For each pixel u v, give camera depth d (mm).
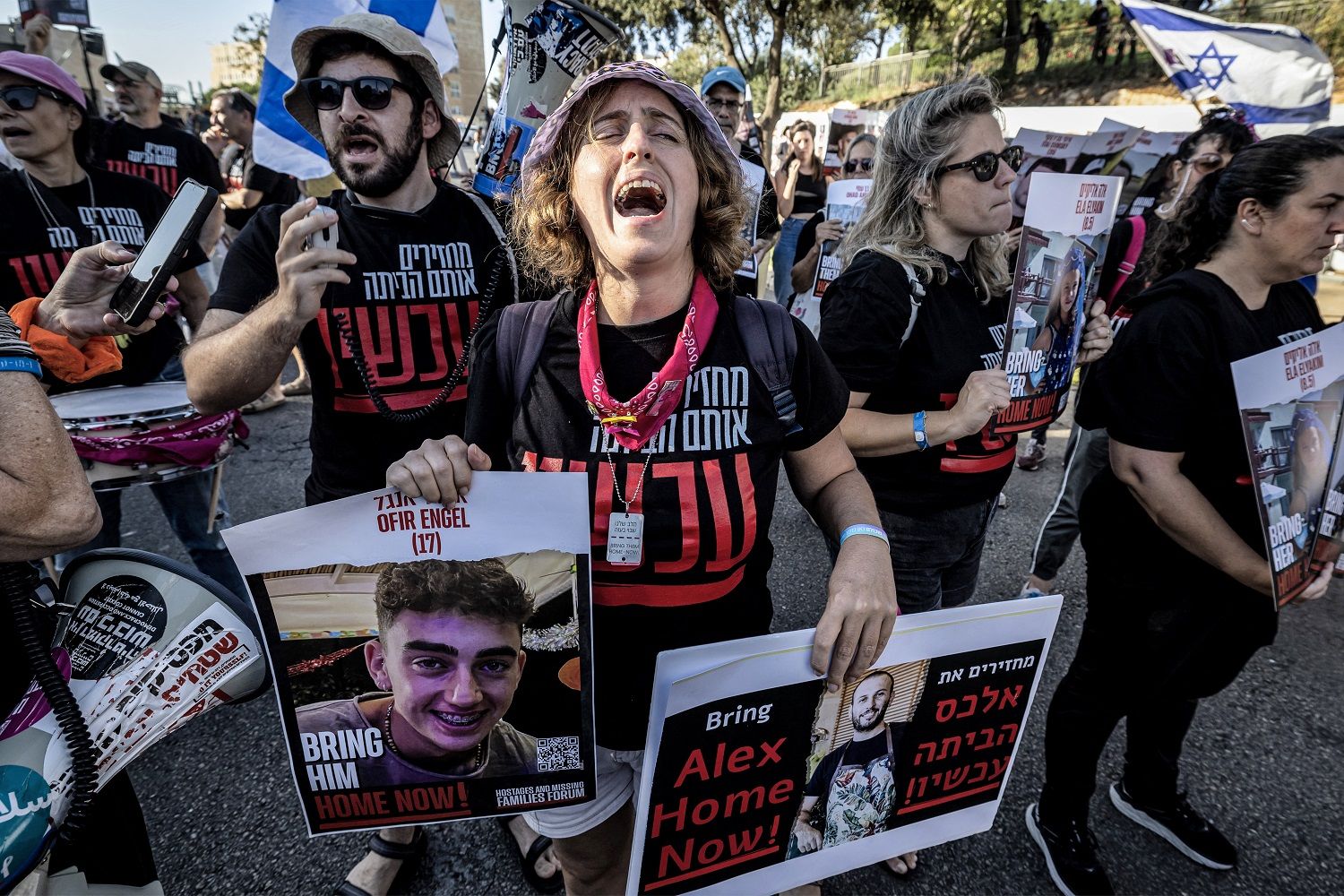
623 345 1065
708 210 1087
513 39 2107
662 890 1041
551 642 979
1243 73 4703
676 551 1033
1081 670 1727
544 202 1104
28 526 847
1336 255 10227
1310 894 1811
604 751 1193
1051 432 5074
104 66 4094
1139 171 3887
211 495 2406
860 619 981
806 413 1132
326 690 948
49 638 1021
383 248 1632
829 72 21703
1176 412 1409
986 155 1513
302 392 5539
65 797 925
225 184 5406
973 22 17203
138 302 1336
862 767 1101
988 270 1725
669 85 961
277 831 1936
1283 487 1379
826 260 3342
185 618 1034
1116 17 16172
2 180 2236
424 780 1013
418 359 1675
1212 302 1407
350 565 907
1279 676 2621
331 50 1555
